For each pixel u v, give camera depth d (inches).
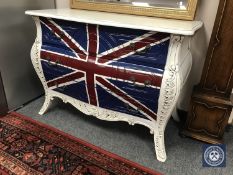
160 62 51.0
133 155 62.1
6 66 73.1
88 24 55.4
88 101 64.6
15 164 57.7
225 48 56.4
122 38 52.8
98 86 59.5
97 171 56.7
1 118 74.5
